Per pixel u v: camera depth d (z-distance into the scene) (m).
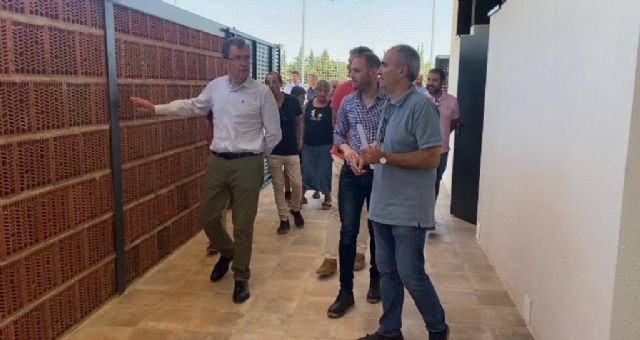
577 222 2.10
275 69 7.30
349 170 2.91
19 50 2.25
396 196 2.31
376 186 2.42
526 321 2.85
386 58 2.28
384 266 2.48
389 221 2.32
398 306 2.54
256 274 3.65
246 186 3.16
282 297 3.26
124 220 3.22
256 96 3.15
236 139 3.14
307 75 9.44
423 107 2.23
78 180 2.72
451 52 7.53
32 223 2.38
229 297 3.24
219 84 3.21
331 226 3.58
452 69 7.38
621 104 1.72
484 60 4.86
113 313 2.99
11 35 2.20
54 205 2.54
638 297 1.74
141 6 3.29
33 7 2.33
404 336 2.75
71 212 2.68
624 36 1.71
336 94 3.63
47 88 2.44
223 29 4.93
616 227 1.74
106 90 2.95
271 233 4.70
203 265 3.79
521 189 3.00
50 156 2.49
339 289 3.32
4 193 2.21
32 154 2.36
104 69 2.92
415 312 3.04
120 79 3.10
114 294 3.17
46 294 2.51
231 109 3.13
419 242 2.33
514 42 3.29
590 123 1.98
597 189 1.90
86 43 2.74
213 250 4.00
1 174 2.18
